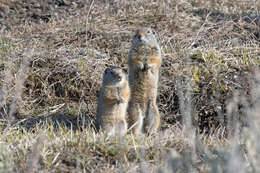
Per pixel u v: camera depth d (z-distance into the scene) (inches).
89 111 470.9
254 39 560.1
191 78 482.6
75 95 496.7
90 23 591.2
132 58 430.9
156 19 609.9
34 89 498.9
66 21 620.7
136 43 429.7
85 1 683.4
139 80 430.6
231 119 413.4
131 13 628.4
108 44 555.2
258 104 291.7
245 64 502.3
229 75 484.7
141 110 435.2
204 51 522.3
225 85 471.5
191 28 589.6
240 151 287.7
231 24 591.8
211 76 484.7
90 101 489.4
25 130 406.3
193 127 388.5
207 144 334.6
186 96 461.1
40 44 552.7
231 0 678.5
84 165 305.0
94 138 338.6
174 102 472.1
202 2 666.2
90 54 531.8
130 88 434.3
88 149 321.1
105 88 396.8
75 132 390.0
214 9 642.8
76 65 514.3
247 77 472.1
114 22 606.9
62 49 538.0
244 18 611.8
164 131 404.2
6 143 343.0
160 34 570.3
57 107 482.3
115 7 650.8
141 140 341.7
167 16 613.3
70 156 313.4
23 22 637.3
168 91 478.6
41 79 503.5
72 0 690.2
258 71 470.9
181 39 561.9
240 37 564.7
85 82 499.8
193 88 469.1
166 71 502.6
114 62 526.6
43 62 517.7
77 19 620.1
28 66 504.1
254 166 247.8
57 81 503.8
